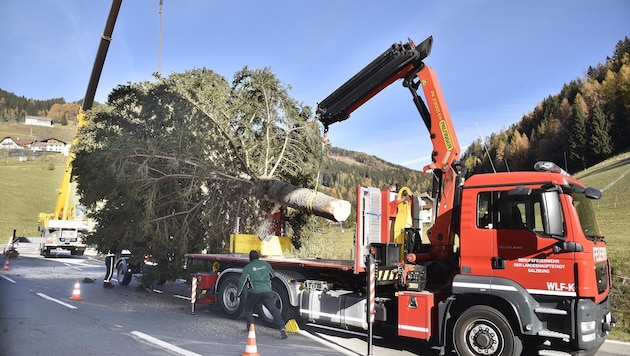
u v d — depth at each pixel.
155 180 11.79
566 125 73.94
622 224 26.58
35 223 49.78
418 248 8.15
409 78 8.45
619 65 88.19
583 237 5.82
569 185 6.16
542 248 6.00
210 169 12.05
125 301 11.07
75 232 25.55
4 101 168.12
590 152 69.75
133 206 11.63
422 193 8.59
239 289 7.99
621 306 10.12
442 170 7.92
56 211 25.42
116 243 12.78
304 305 8.34
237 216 12.34
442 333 6.54
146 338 7.16
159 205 12.04
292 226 13.64
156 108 12.36
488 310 6.18
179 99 11.97
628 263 13.53
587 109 76.12
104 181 11.88
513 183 6.41
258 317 9.27
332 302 7.96
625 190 39.50
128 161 11.73
